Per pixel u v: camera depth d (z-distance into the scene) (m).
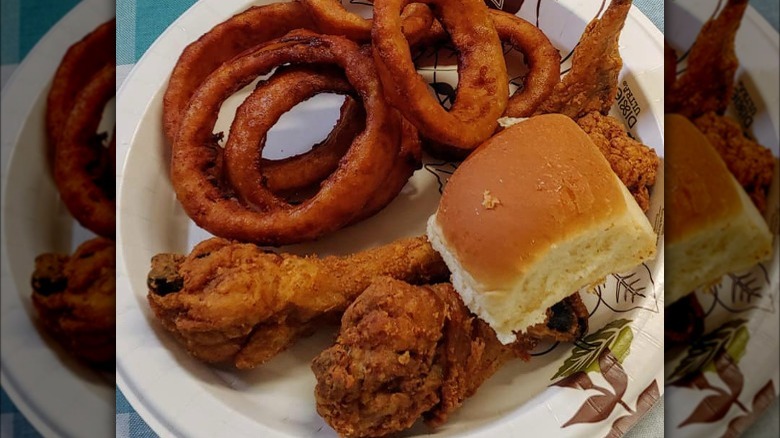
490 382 0.22
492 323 0.20
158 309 0.21
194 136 0.25
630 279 0.23
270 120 0.25
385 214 0.26
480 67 0.24
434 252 0.23
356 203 0.24
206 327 0.21
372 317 0.20
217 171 0.25
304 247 0.25
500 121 0.24
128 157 0.26
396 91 0.23
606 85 0.25
